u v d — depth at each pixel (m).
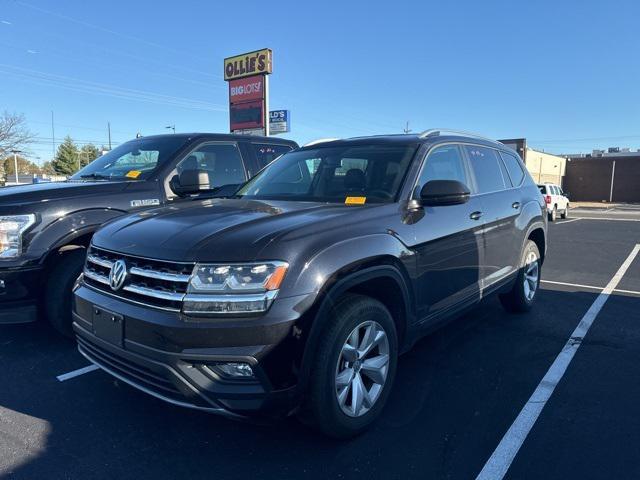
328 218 3.01
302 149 4.66
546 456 2.85
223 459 2.83
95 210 4.44
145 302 2.70
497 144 5.26
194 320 2.51
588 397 3.60
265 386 2.51
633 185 52.56
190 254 2.59
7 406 3.45
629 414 3.35
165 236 2.83
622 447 2.95
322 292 2.66
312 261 2.66
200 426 3.19
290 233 2.73
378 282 3.16
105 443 2.99
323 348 2.70
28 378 3.89
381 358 3.13
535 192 5.72
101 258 3.09
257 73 18.78
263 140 6.46
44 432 3.11
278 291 2.53
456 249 3.87
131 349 2.70
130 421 3.25
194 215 3.20
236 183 5.94
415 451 2.90
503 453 2.88
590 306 6.12
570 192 56.34
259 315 2.49
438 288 3.67
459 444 2.98
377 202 3.46
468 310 4.22
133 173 5.15
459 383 3.81
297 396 2.61
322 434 2.94
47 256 4.12
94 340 2.97
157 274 2.66
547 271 8.91
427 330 3.63
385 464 2.78
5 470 2.71
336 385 2.80
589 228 19.02
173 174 5.23
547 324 5.31
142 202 4.84
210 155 5.77
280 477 2.67
